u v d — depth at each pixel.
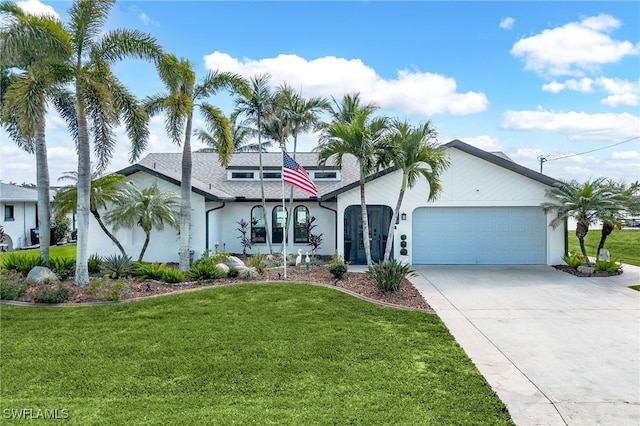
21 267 13.36
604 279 14.02
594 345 7.62
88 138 11.76
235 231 20.20
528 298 11.37
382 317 9.27
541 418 5.00
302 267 15.07
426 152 13.46
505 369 6.50
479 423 4.81
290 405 5.20
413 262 17.11
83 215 11.71
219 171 21.86
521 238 16.81
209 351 7.12
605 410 5.21
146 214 14.50
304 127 19.06
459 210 16.94
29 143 14.69
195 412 5.01
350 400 5.34
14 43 10.20
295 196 19.84
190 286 12.13
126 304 10.16
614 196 14.60
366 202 16.88
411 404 5.24
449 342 7.67
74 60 11.49
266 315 9.26
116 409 5.09
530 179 16.47
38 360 6.73
